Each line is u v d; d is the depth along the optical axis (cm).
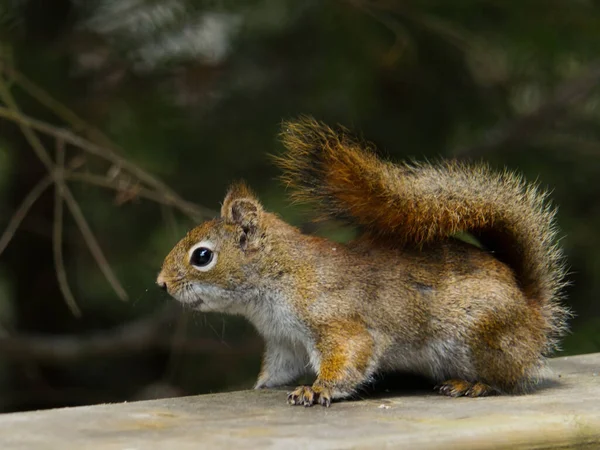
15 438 546
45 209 1301
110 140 1194
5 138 1237
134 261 1264
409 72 1255
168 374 1305
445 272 739
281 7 1227
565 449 567
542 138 1297
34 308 1352
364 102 1238
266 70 1264
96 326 1365
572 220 1267
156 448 520
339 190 745
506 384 729
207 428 574
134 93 1222
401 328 730
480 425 565
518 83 1275
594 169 1285
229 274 750
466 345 727
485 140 1288
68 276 1344
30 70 1155
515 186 768
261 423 591
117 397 1344
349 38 1229
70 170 1025
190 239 764
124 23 1205
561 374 786
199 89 1247
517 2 1191
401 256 746
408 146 1257
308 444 525
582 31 1192
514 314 730
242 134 1238
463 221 741
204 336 1296
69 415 608
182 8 1188
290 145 760
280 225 763
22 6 1193
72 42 1195
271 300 745
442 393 724
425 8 1189
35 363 1313
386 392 738
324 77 1238
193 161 1234
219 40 1255
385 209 738
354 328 720
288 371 777
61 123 1185
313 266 738
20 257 1335
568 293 1271
